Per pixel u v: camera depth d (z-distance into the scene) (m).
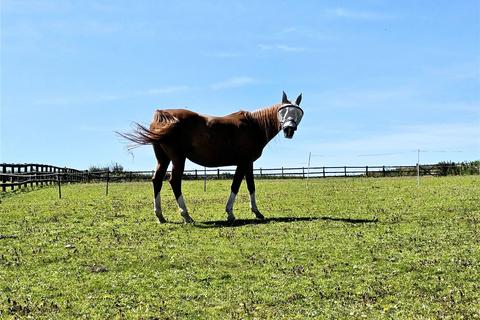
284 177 55.97
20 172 41.88
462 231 17.61
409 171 54.97
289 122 20.03
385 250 15.45
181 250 15.98
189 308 11.55
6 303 11.88
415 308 11.16
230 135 20.25
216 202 27.39
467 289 12.21
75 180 50.22
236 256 15.22
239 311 11.29
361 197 27.22
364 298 11.90
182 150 20.12
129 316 11.12
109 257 15.43
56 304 11.84
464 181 35.91
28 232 18.92
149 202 28.06
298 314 11.06
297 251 15.58
